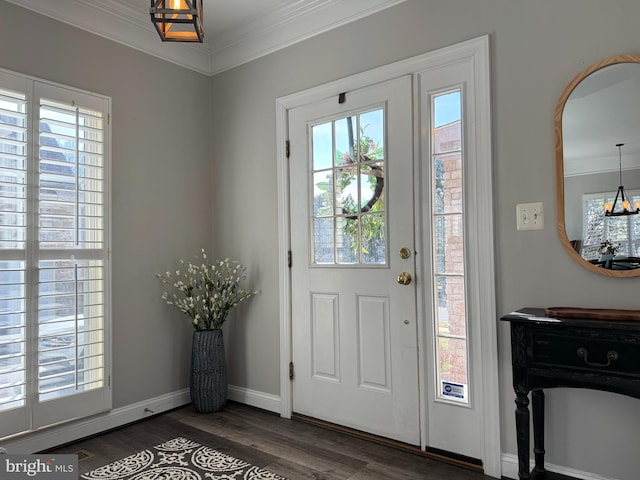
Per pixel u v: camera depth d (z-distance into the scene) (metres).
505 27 2.15
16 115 2.37
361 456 2.34
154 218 3.06
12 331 2.34
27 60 2.46
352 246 2.69
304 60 2.91
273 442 2.54
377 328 2.56
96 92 2.76
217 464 2.27
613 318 1.67
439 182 2.37
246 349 3.21
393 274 2.50
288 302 2.97
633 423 1.85
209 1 2.82
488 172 2.17
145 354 2.97
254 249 3.17
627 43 1.86
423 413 2.38
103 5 2.75
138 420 2.90
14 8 2.42
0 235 2.32
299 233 2.93
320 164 2.85
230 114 3.35
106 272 2.75
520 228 2.10
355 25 2.68
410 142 2.45
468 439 2.24
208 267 3.42
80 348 2.62
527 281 2.08
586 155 1.94
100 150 2.75
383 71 2.54
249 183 3.22
